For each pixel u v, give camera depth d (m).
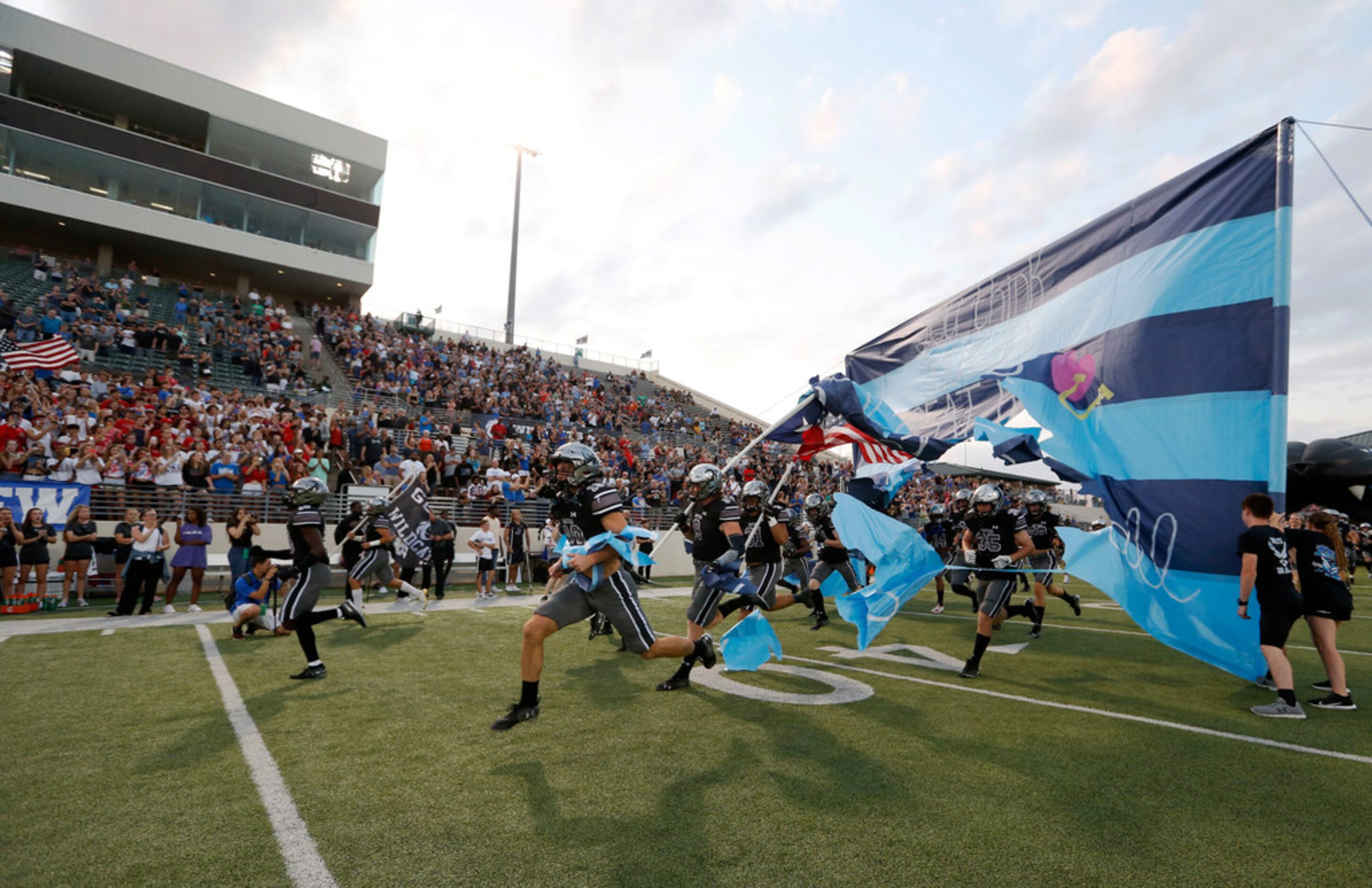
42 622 8.06
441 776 3.47
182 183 26.31
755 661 5.70
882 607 6.98
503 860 2.63
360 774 3.48
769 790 3.34
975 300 9.93
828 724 4.46
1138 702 5.19
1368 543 18.80
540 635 4.12
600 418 25.62
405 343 25.72
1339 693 5.09
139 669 5.75
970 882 2.52
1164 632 6.40
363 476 14.88
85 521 9.74
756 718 4.58
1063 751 3.98
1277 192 6.21
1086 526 28.97
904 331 11.30
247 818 2.95
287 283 29.41
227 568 10.87
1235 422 6.19
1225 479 6.16
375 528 9.38
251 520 9.60
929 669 6.37
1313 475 8.18
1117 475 7.00
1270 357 6.07
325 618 5.64
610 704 4.89
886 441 9.45
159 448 12.98
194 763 3.59
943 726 4.45
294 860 2.60
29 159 23.78
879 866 2.62
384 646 6.91
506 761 3.69
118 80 25.56
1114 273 7.56
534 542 15.12
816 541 10.39
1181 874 2.61
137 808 3.04
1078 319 7.99
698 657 5.31
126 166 25.27
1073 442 7.58
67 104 26.27
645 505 17.48
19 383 12.77
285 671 5.75
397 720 4.41
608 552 3.98
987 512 6.20
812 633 8.48
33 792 3.20
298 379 19.20
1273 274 6.14
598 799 3.20
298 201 28.45
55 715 4.42
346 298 30.91
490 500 14.80
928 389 10.66
